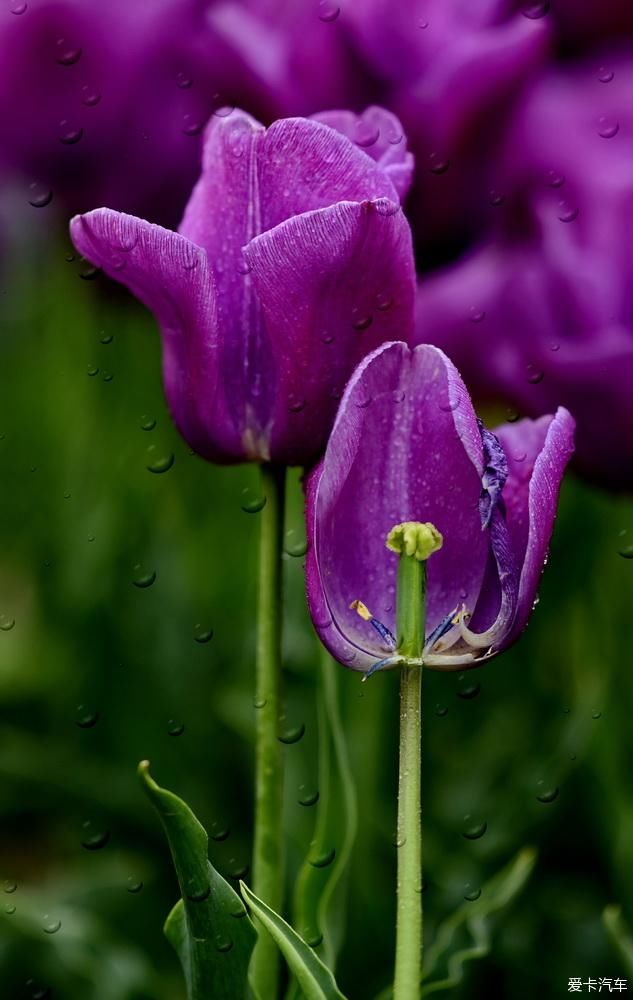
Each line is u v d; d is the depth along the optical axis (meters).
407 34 1.00
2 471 1.45
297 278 0.75
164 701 1.12
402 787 0.73
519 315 0.96
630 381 0.92
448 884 0.96
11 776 1.10
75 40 1.09
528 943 0.94
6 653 1.21
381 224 0.74
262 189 0.76
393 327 0.76
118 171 1.14
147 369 1.29
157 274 0.76
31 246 1.44
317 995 0.73
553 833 0.98
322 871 0.83
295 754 0.99
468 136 1.00
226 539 1.19
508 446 0.76
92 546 1.21
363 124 0.79
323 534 0.74
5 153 1.14
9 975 0.93
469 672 1.08
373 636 0.75
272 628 0.78
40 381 1.40
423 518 0.75
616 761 0.98
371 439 0.74
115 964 0.92
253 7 1.02
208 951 0.74
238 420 0.77
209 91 1.05
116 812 1.08
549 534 0.74
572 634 1.06
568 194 0.98
